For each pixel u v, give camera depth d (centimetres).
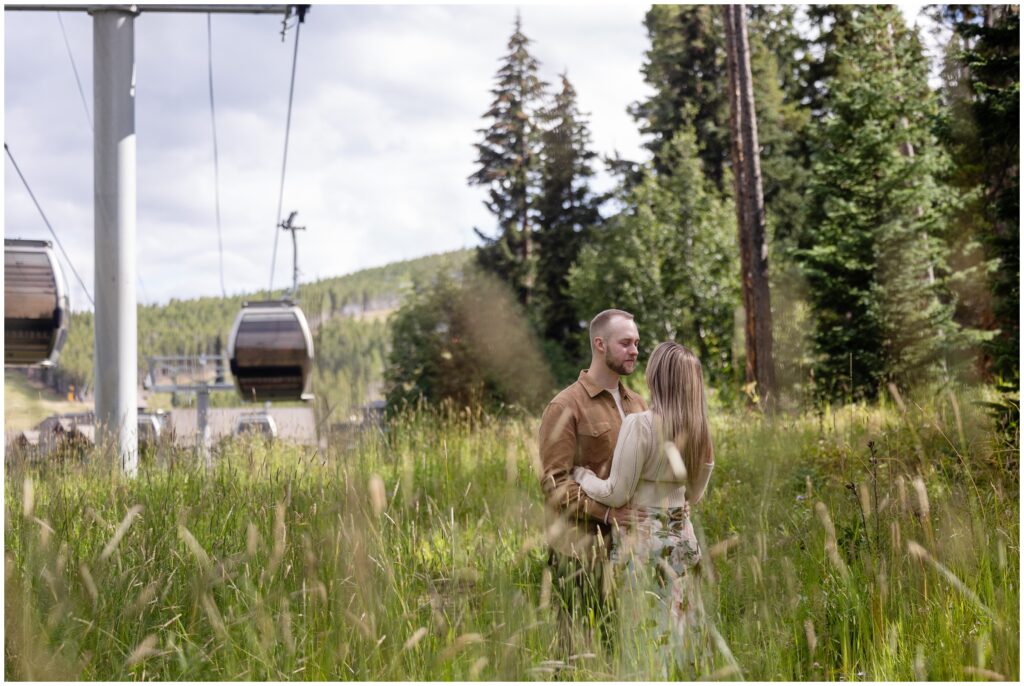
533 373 3784
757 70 3931
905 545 361
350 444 630
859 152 2006
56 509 416
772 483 536
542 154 4553
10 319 1388
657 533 326
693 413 340
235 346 2000
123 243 998
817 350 1861
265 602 301
